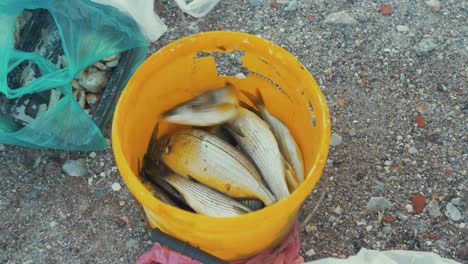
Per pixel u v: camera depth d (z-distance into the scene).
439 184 1.68
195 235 1.21
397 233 1.61
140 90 1.36
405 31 1.96
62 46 1.58
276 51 1.38
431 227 1.62
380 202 1.64
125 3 1.75
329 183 1.69
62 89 1.52
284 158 1.48
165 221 1.21
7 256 1.59
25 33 1.64
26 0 1.48
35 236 1.62
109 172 1.71
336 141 1.75
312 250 1.59
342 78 1.88
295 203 1.17
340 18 1.97
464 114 1.80
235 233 1.17
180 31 1.96
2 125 1.61
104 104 1.68
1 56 1.42
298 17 2.00
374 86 1.86
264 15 2.00
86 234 1.62
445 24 1.98
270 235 1.33
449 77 1.87
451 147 1.74
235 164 1.43
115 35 1.66
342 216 1.64
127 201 1.67
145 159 1.52
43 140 1.63
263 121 1.50
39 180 1.70
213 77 1.56
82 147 1.68
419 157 1.73
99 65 1.68
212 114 1.53
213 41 1.41
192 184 1.44
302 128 1.48
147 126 1.50
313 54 1.92
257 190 1.42
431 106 1.82
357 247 1.59
